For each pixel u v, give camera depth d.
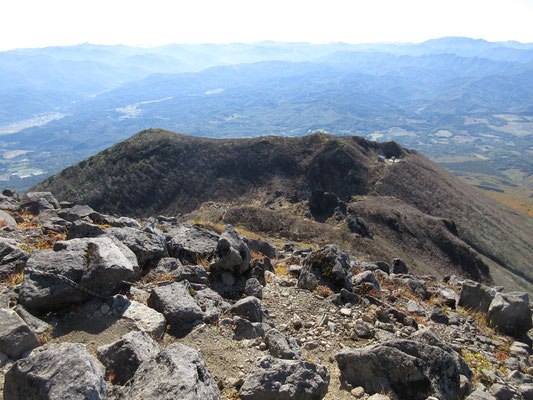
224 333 6.97
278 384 5.15
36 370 4.24
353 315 8.97
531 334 10.31
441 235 86.81
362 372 6.17
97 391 4.11
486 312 11.13
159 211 122.25
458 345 8.70
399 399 5.81
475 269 82.25
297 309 9.06
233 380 5.62
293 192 125.31
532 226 118.56
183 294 7.60
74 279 6.69
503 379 7.30
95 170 130.00
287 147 140.50
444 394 5.76
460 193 125.50
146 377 4.56
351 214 87.62
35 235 10.39
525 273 95.94
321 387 5.41
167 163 133.38
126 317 6.56
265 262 12.48
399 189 122.38
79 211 13.83
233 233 10.70
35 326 5.91
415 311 10.41
